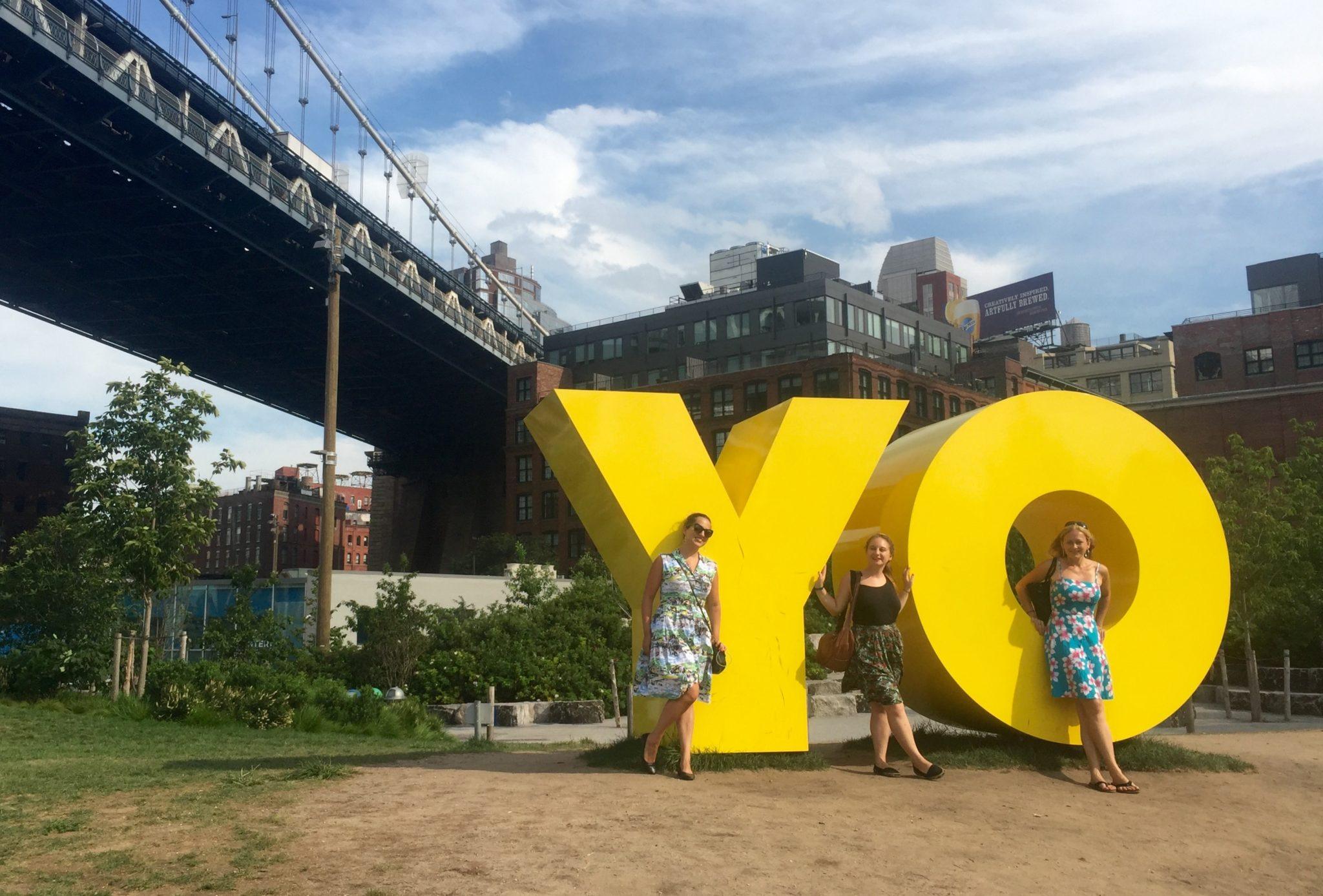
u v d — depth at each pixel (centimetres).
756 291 8719
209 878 407
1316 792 732
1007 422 837
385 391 10244
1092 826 593
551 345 9862
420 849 456
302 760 771
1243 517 1877
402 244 8031
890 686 695
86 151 5350
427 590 3569
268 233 6388
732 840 495
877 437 793
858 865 473
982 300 13688
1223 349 7831
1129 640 846
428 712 1688
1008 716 788
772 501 762
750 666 734
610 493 727
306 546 15238
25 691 1719
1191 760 790
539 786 609
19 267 6825
